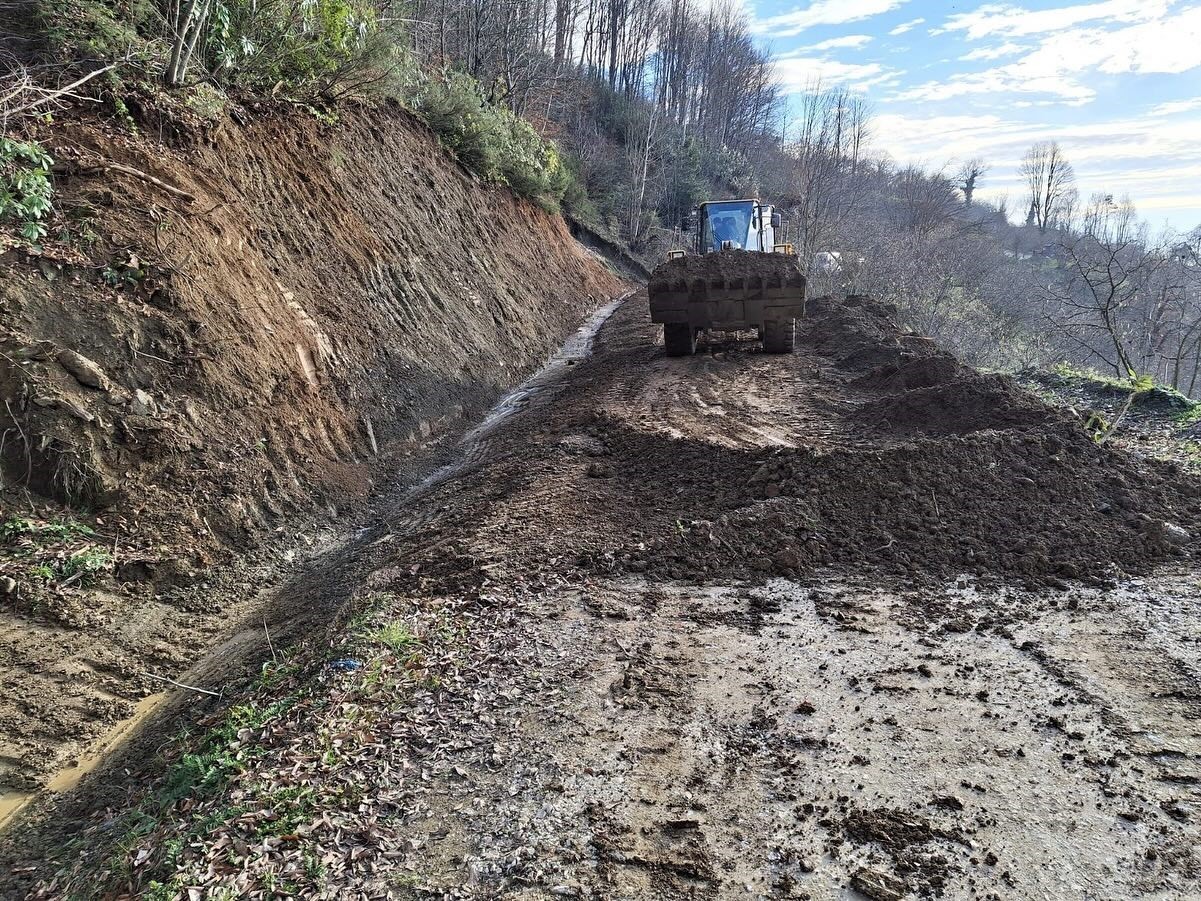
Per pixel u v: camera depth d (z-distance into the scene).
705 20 60.03
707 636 4.20
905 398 7.92
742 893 2.51
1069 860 2.58
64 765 4.02
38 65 6.88
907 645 4.01
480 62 23.86
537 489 6.67
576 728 3.42
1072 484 5.55
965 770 3.05
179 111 7.84
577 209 33.09
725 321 12.07
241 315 7.21
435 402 10.16
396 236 11.60
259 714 3.82
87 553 5.13
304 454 7.25
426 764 3.22
